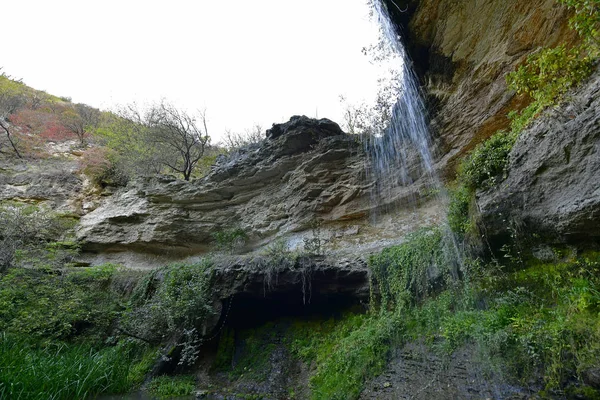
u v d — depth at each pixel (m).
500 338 4.04
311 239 9.06
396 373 5.30
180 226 12.94
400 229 8.79
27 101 26.03
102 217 14.57
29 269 10.33
